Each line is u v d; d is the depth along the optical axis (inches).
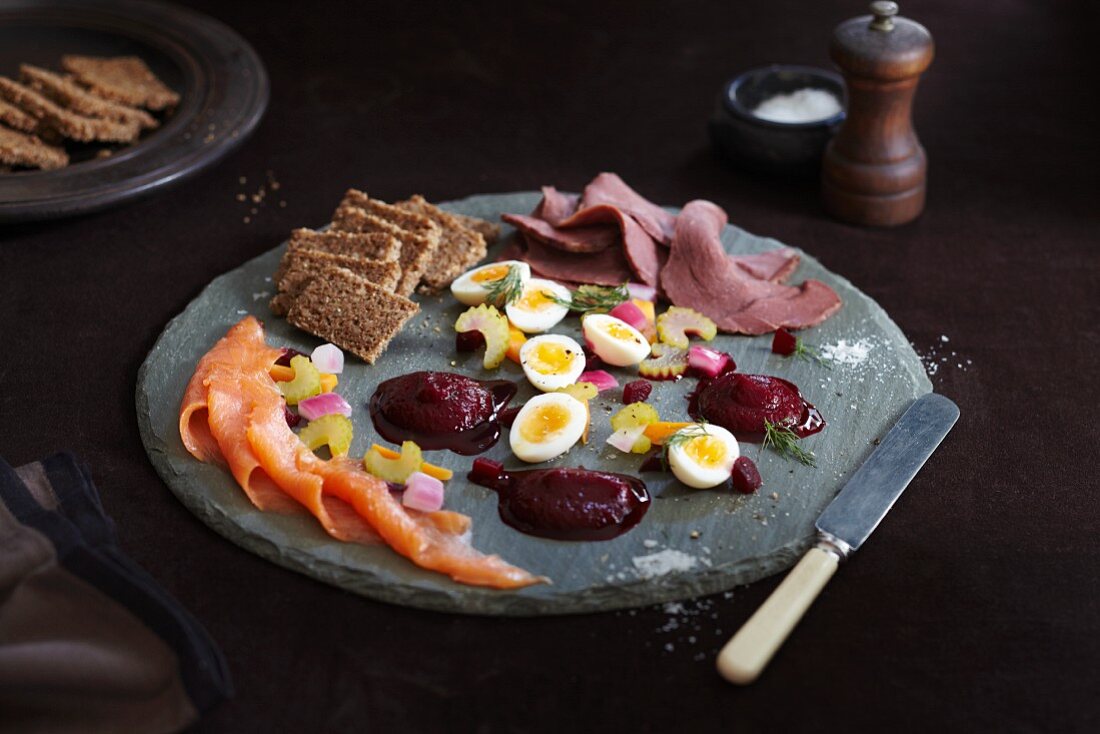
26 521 23.0
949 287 31.4
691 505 24.7
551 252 30.4
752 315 28.9
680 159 36.0
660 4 43.2
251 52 36.7
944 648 23.0
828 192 33.6
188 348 28.3
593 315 27.8
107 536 23.4
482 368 27.8
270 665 22.6
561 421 25.6
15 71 36.6
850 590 23.9
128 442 26.7
